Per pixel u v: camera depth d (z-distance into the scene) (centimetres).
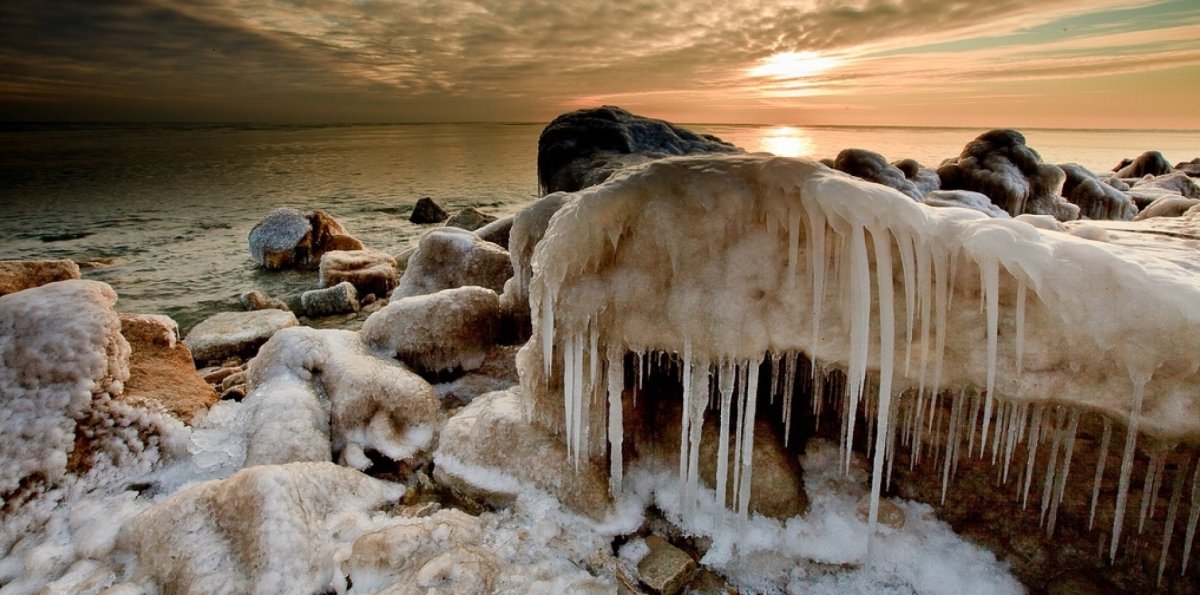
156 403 377
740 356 285
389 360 455
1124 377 230
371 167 3981
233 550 272
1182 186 1227
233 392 463
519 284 507
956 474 310
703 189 283
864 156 780
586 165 968
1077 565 277
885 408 266
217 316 727
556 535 301
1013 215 876
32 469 313
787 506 317
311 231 1176
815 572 294
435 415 414
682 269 290
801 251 277
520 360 354
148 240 1446
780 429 350
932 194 740
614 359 312
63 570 279
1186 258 288
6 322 343
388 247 1384
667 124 1185
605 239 297
